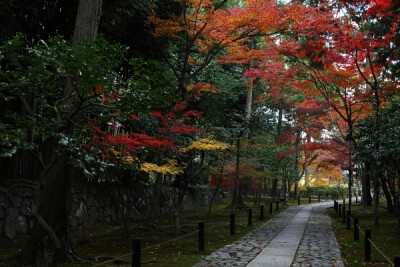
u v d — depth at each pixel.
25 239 9.96
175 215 12.29
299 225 14.75
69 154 5.30
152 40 14.45
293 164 29.50
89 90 5.29
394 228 13.62
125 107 5.38
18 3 9.78
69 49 4.66
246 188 33.06
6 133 4.53
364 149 13.62
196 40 14.33
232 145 16.56
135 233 12.16
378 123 12.83
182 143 12.50
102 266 7.20
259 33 13.41
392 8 12.53
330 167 25.31
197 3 12.66
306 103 18.22
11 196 10.17
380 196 43.00
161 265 7.25
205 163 16.67
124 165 10.22
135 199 17.28
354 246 9.73
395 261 5.23
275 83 17.41
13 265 7.07
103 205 14.64
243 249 9.06
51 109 5.64
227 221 16.30
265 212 21.58
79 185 13.36
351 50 13.85
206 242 10.41
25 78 4.97
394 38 13.21
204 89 14.59
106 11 12.31
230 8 13.38
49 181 7.52
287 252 8.62
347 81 16.00
